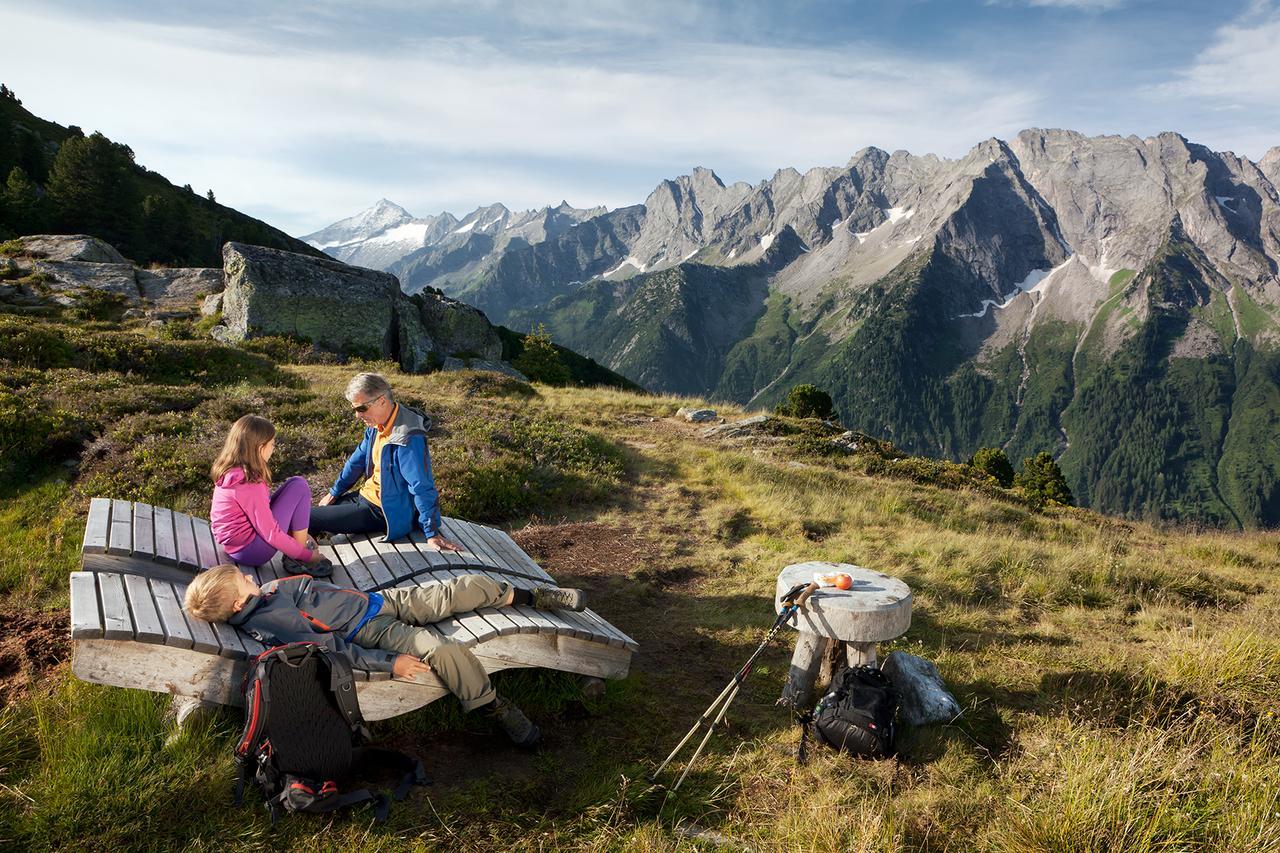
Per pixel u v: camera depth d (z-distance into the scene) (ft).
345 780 12.49
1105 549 34.99
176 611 12.56
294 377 61.72
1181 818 12.26
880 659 18.51
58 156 203.00
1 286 88.53
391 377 70.33
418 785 12.80
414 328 100.53
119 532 14.85
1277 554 40.47
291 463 32.37
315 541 18.60
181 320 89.92
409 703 13.55
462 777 13.26
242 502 15.17
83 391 37.73
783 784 13.69
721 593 23.93
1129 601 26.03
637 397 78.69
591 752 14.49
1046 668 19.25
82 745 12.13
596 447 43.70
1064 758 14.15
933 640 21.02
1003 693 17.83
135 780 11.70
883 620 15.62
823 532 32.27
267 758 11.37
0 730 12.54
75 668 11.05
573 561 26.18
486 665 14.55
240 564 15.80
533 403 65.31
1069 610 24.45
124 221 209.15
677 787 13.42
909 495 43.65
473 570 17.90
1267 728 16.25
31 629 16.75
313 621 13.01
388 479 18.39
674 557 27.40
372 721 13.62
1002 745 15.49
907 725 15.99
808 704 16.70
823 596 16.05
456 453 35.63
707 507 35.01
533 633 14.74
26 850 10.21
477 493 31.45
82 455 30.09
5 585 18.98
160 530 15.87
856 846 11.60
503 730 14.85
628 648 15.89
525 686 15.99
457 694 13.61
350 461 19.44
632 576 24.72
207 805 11.47
